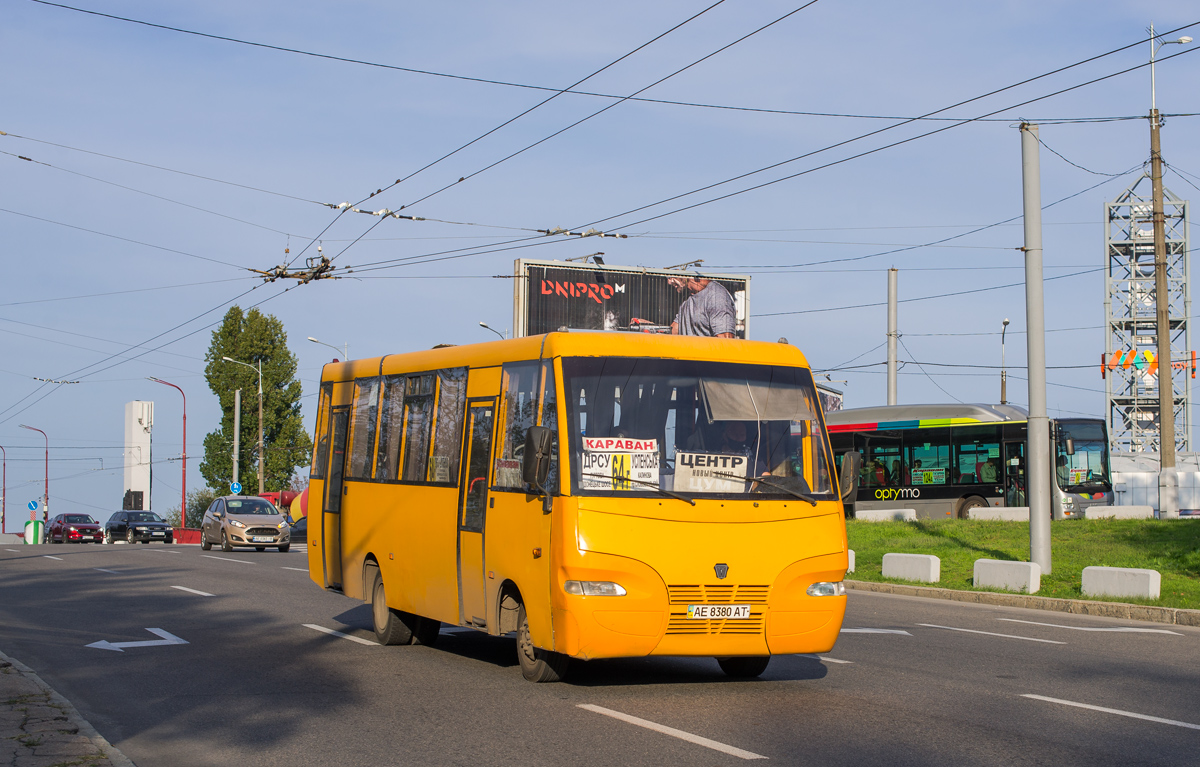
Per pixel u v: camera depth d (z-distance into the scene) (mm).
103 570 25609
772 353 10242
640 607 9008
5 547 41188
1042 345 20422
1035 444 20312
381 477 13266
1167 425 29875
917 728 8055
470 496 10945
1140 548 22297
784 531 9500
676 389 9695
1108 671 11008
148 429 76125
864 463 37062
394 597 12602
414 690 9828
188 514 85625
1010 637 13930
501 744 7594
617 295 47594
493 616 10391
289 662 11602
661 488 9328
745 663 10562
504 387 10602
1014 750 7328
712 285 49062
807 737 7738
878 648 12758
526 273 46281
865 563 24594
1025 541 24969
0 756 7059
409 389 12836
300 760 7281
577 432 9312
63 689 10164
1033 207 20547
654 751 7328
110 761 7004
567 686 9984
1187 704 9125
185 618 15719
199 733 8195
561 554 9070
